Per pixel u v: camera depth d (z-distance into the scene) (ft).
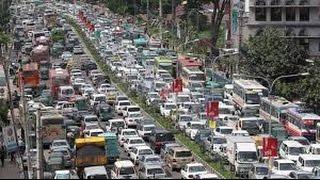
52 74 583.99
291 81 581.94
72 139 415.85
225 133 414.62
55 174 306.55
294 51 581.94
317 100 493.36
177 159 350.02
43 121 406.41
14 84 608.19
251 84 527.40
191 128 434.30
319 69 501.15
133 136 402.93
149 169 315.99
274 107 472.85
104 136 365.81
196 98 540.52
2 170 357.00
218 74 646.33
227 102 539.29
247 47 614.34
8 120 468.34
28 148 320.70
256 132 436.35
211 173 321.52
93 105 524.93
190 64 638.12
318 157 343.87
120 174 313.94
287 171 324.39
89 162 341.62
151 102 538.88
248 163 334.65
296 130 439.22
